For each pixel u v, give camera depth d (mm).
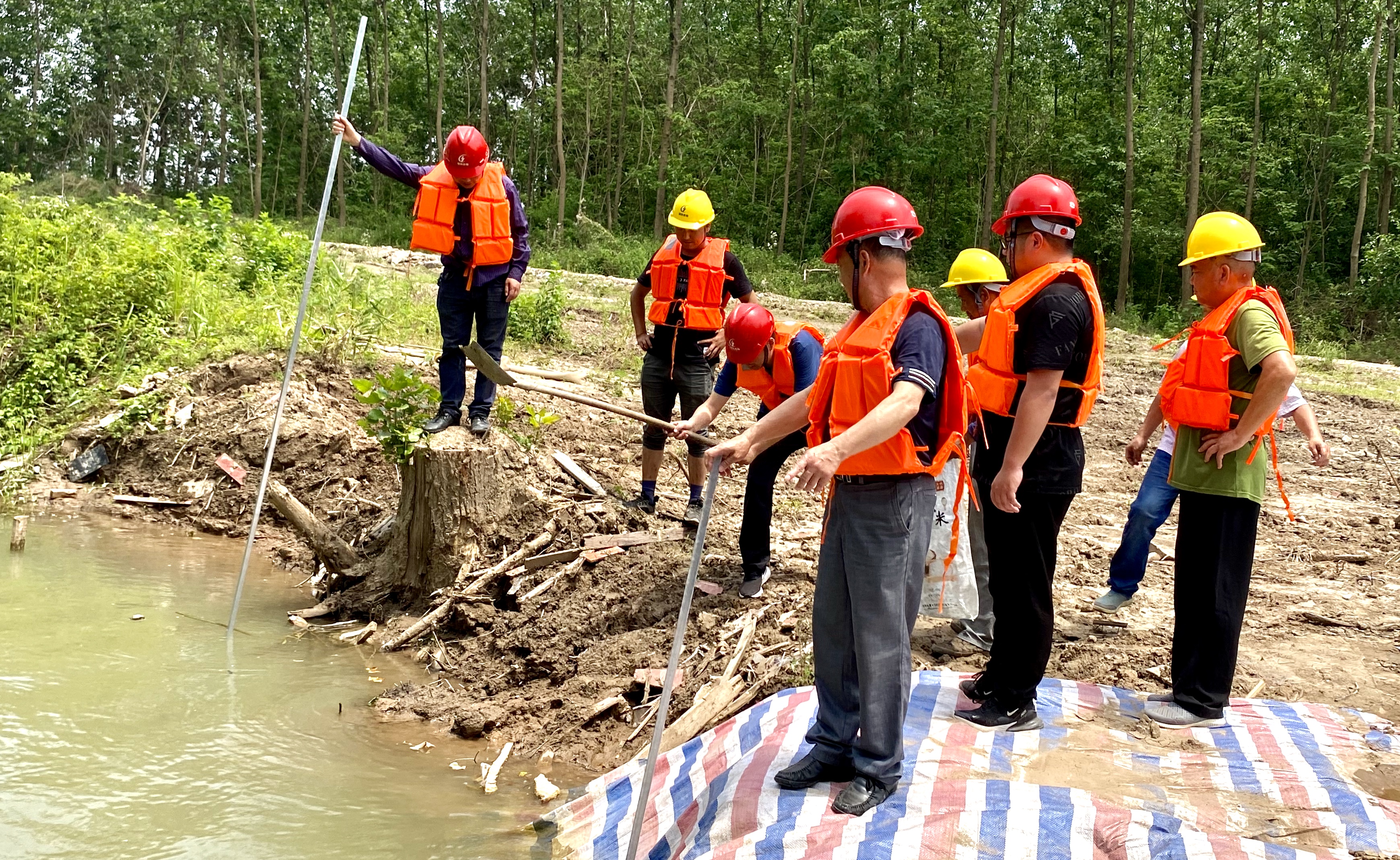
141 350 10797
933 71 38969
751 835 3400
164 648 5977
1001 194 39656
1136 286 38375
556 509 6855
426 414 6898
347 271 13898
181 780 4469
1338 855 3139
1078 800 3406
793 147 44312
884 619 3342
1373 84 33219
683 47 48438
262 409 9242
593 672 5469
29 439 9812
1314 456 5027
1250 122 37469
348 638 6352
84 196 38625
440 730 5199
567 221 40625
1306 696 4641
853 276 3369
